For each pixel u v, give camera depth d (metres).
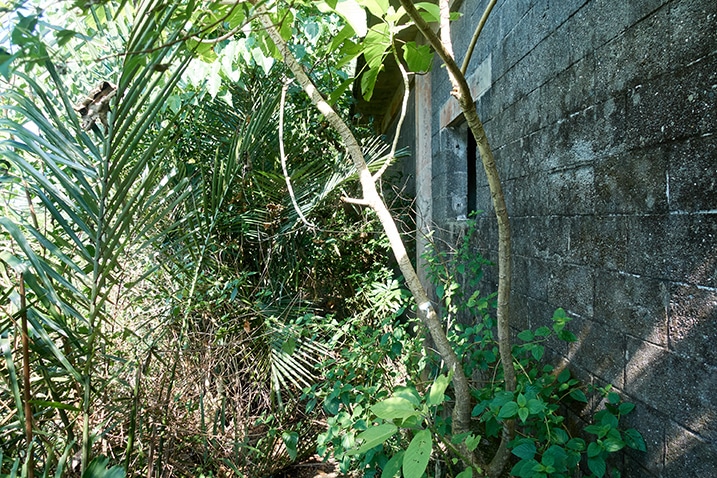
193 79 2.70
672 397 1.28
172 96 3.15
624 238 1.49
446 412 2.41
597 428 1.42
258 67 3.60
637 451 1.43
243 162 3.12
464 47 3.20
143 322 2.56
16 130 1.54
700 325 1.19
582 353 1.73
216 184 2.98
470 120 1.43
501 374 2.07
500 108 2.54
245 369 2.61
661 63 1.32
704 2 1.17
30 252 1.47
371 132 5.45
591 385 1.59
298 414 2.90
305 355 2.60
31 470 1.45
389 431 1.14
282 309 2.97
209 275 2.84
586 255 1.70
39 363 1.75
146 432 2.16
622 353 1.50
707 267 1.17
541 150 2.05
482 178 2.85
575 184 1.77
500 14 2.53
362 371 2.37
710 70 1.15
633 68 1.44
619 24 1.50
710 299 1.16
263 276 3.10
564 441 1.49
